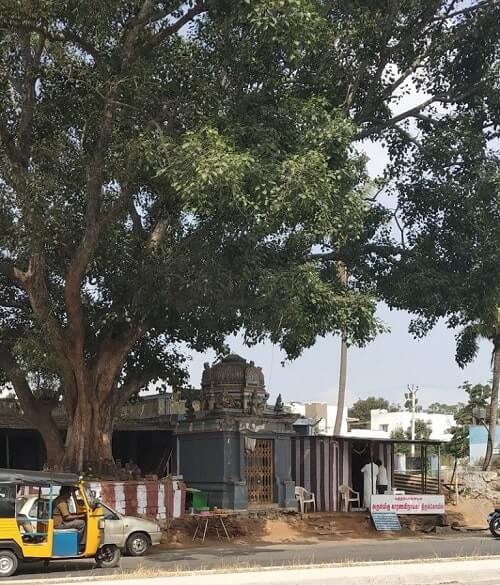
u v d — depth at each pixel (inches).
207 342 898.7
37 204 677.9
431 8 796.6
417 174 848.3
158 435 1111.0
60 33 647.8
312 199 574.6
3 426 1013.8
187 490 880.9
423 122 870.4
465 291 799.1
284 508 929.5
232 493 898.1
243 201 564.1
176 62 662.5
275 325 678.5
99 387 801.6
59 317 846.5
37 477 583.2
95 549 594.6
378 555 665.6
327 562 583.8
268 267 698.8
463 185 801.6
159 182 647.1
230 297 699.4
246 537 848.9
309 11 581.6
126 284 779.4
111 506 761.6
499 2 811.4
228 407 924.6
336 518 958.4
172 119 645.9
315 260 863.1
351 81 798.5
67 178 715.4
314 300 663.1
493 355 1574.8
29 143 725.9
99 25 634.8
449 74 872.9
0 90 693.3
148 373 895.7
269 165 584.1
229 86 657.6
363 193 793.6
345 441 1064.8
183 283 704.4
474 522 1077.8
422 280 795.4
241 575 465.7
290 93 669.3
